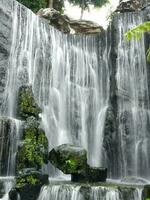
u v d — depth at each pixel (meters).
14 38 17.22
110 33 19.77
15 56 17.00
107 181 13.92
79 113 18.62
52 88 18.25
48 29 19.50
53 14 23.19
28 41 17.97
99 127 18.11
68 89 18.92
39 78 17.80
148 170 16.45
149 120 17.33
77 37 20.72
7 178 12.23
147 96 17.77
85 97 19.17
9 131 13.56
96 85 19.36
